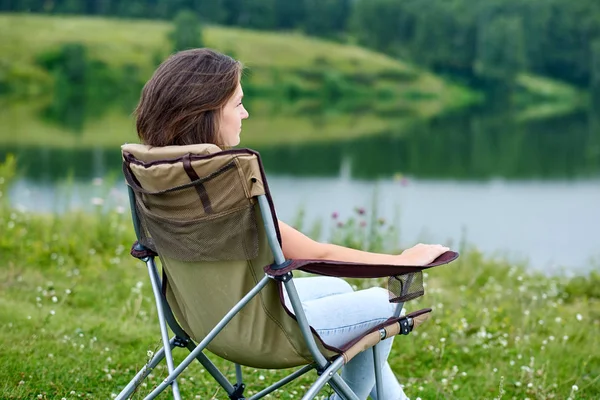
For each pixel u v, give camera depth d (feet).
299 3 292.20
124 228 20.21
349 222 20.49
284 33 287.48
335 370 6.22
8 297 13.67
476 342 11.95
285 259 5.98
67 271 16.53
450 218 46.52
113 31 237.86
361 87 224.53
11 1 264.52
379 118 163.53
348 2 293.84
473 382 10.61
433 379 10.50
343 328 6.62
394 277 6.56
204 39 236.22
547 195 60.49
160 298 6.86
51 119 133.80
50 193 46.01
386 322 6.60
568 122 162.40
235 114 6.47
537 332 12.94
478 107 208.85
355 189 58.85
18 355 10.36
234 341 6.40
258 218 5.90
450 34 255.70
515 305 14.61
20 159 75.36
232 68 6.43
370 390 7.26
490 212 49.93
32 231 19.65
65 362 10.29
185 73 6.33
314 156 90.12
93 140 99.50
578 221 46.70
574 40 254.47
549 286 17.40
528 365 11.09
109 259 17.83
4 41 206.80
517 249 36.50
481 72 248.73
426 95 226.79
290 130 129.39
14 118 132.26
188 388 9.78
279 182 63.36
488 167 83.76
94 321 12.59
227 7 293.43
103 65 202.69
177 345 7.22
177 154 6.01
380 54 266.16
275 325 6.26
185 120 6.29
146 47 223.30
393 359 11.37
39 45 207.10
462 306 14.07
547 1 255.29
